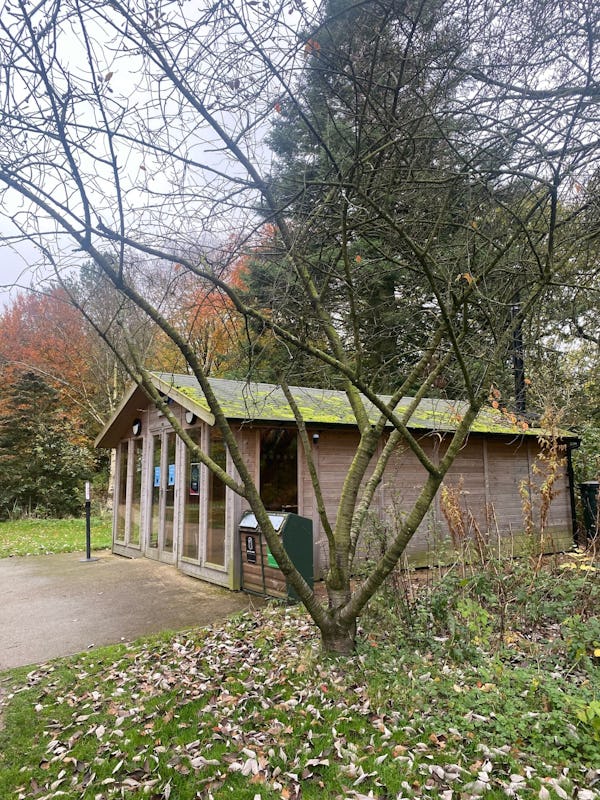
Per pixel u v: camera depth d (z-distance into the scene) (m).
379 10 3.44
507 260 4.64
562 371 9.81
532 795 2.67
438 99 3.73
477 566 5.67
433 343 4.67
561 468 10.77
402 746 3.15
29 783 3.05
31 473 19.33
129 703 3.92
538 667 3.94
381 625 4.74
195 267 3.52
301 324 4.14
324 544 7.83
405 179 3.86
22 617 6.24
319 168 4.22
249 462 7.57
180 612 6.26
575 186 4.01
